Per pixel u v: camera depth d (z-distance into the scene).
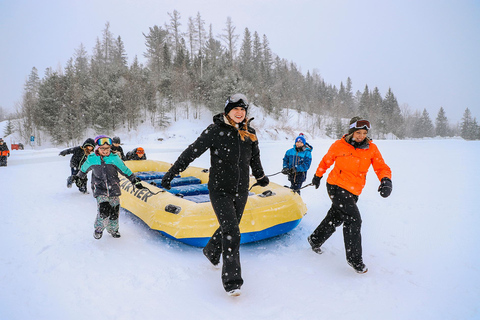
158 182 5.55
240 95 2.67
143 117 53.66
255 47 90.81
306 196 6.57
